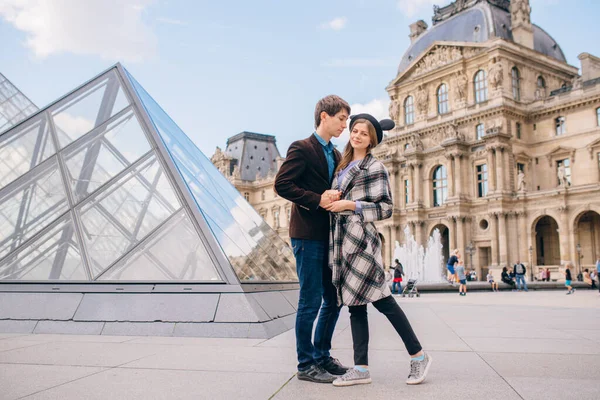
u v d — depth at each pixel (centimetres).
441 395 517
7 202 1316
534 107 7231
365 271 593
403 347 897
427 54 8144
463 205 7200
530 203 6675
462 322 1383
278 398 508
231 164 13975
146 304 1071
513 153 7025
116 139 1414
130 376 607
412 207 7844
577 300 2695
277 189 634
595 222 6894
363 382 577
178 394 519
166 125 1627
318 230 636
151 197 1277
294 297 1461
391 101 8719
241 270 1202
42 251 1212
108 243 1213
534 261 6600
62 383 566
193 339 963
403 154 8069
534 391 530
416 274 7075
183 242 1178
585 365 687
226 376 613
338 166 664
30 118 1496
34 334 1038
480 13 7819
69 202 1299
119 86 1553
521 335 1059
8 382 571
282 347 862
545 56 7644
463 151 7338
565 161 7006
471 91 7506
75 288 1127
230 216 1509
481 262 7156
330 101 675
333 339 1016
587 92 6744
